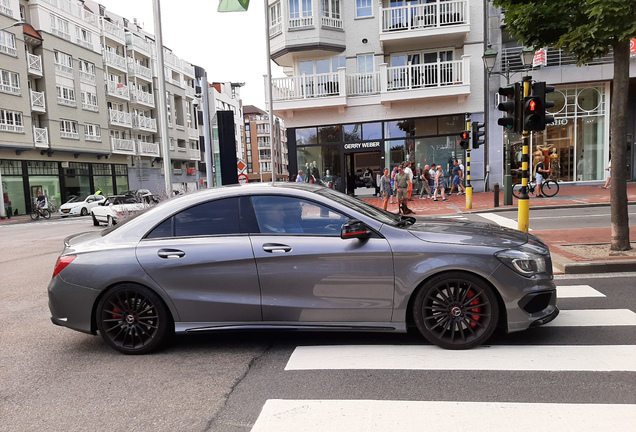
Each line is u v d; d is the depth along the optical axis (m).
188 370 3.58
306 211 3.90
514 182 21.98
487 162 22.00
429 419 2.66
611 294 5.09
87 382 3.44
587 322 4.23
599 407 2.71
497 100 21.64
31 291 6.90
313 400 2.96
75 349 4.20
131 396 3.16
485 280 3.59
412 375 3.26
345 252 3.69
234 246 3.84
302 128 23.34
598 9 5.48
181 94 55.72
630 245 6.87
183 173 56.69
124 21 51.66
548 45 6.99
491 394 2.93
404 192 14.73
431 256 3.61
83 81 38.34
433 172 22.11
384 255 3.65
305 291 3.76
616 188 6.67
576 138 21.39
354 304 3.71
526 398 2.86
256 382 3.29
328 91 22.44
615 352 3.50
